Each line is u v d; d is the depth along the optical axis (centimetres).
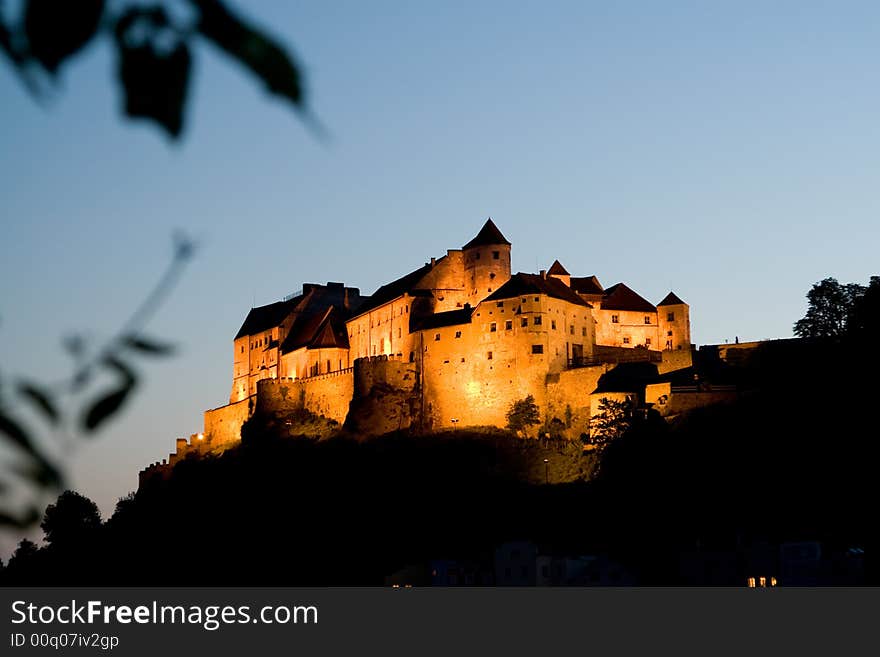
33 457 812
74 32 784
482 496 17712
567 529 16100
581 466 17688
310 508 18838
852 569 12244
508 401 19150
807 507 15512
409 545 16775
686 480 16588
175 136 813
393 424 19850
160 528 18625
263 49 815
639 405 18250
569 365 19400
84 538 16725
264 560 17450
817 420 17338
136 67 804
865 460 16212
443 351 19938
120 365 845
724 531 14525
